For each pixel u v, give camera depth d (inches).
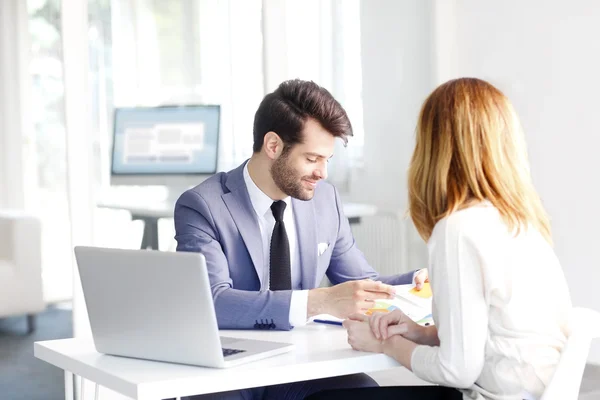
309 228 102.6
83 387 90.7
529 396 70.5
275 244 97.6
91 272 74.6
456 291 70.2
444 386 80.1
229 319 87.4
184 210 97.7
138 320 72.8
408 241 180.5
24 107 140.6
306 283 102.0
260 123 97.7
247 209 97.8
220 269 93.2
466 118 72.6
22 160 141.1
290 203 102.7
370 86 175.5
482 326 70.1
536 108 182.2
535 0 179.9
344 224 109.7
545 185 182.5
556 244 181.6
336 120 95.2
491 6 187.2
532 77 182.1
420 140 75.5
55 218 143.0
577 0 173.0
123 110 146.5
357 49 172.9
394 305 92.0
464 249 70.2
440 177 72.8
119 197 146.9
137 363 73.5
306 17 164.6
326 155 96.3
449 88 74.6
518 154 73.9
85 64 143.1
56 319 143.9
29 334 142.2
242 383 68.9
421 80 184.5
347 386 94.9
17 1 139.5
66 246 143.8
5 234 140.3
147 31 148.0
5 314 140.3
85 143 143.7
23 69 140.3
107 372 70.1
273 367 70.2
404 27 181.3
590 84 172.1
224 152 154.6
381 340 76.1
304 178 96.3
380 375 161.6
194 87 152.0
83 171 143.8
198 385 67.4
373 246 176.7
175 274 69.1
